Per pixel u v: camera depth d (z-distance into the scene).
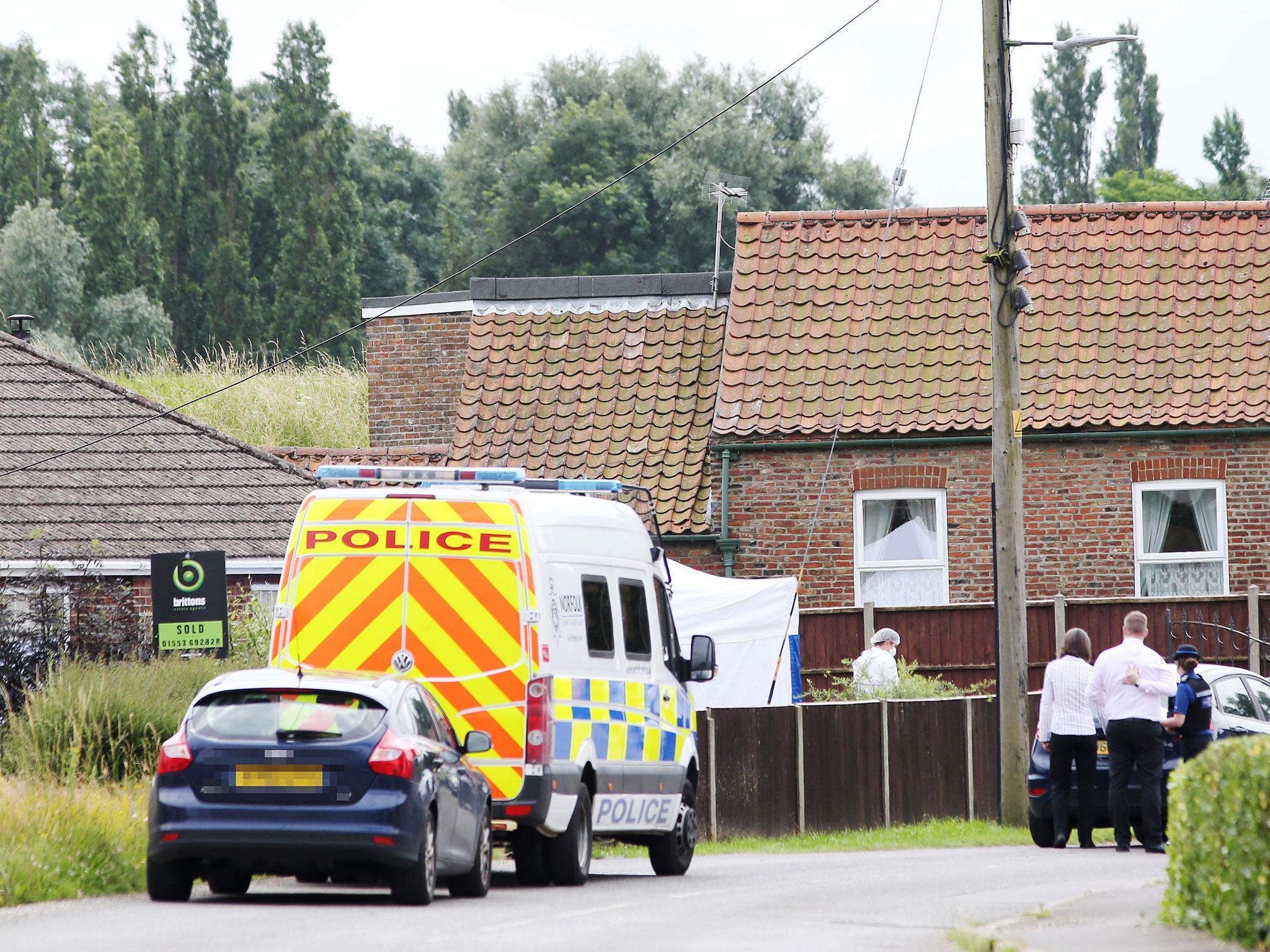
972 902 46.19
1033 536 102.38
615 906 46.25
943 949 35.88
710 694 87.81
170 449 101.50
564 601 54.53
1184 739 68.25
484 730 51.97
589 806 55.34
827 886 51.94
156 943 37.16
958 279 108.75
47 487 94.12
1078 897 43.81
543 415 110.50
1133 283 107.69
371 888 53.03
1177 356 103.88
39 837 49.97
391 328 121.50
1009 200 77.31
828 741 81.44
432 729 47.81
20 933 39.53
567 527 55.72
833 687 96.31
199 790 44.47
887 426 102.31
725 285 114.25
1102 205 111.44
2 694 70.31
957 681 97.19
